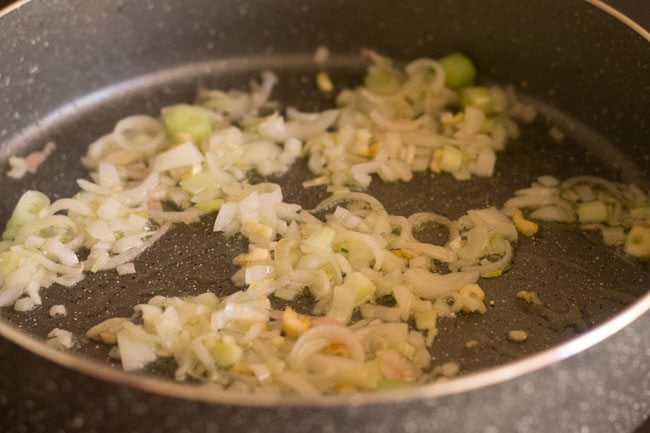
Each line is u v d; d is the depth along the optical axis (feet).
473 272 1.16
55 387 0.97
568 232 1.21
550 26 1.30
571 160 1.29
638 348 1.01
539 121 1.33
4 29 1.27
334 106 1.36
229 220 1.20
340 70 1.40
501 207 1.23
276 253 1.16
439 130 1.32
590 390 1.00
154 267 1.17
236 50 1.40
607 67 1.27
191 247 1.19
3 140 1.30
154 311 1.12
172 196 1.23
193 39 1.38
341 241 1.17
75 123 1.33
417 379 1.07
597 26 1.26
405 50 1.39
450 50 1.38
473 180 1.26
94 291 1.15
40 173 1.27
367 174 1.26
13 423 1.01
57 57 1.32
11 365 0.98
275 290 1.14
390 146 1.29
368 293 1.13
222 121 1.33
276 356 1.08
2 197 1.25
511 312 1.13
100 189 1.23
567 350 0.96
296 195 1.24
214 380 1.07
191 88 1.38
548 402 0.98
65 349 1.10
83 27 1.32
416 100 1.36
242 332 1.10
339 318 1.11
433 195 1.24
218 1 1.36
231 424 0.95
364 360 1.08
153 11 1.34
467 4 1.34
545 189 1.25
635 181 1.27
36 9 1.28
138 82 1.38
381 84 1.38
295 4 1.37
